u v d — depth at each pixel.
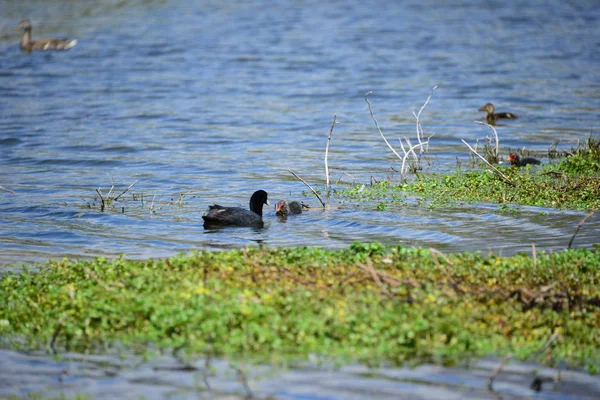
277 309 11.52
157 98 37.47
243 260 13.71
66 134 30.06
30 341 11.52
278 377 10.26
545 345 10.83
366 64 45.97
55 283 13.26
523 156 25.77
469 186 21.16
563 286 12.32
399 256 13.86
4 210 19.86
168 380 10.27
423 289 12.17
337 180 23.05
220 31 57.19
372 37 54.88
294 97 37.84
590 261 13.70
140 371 10.52
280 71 44.25
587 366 10.55
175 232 17.89
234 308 11.44
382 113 34.25
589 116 32.75
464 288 12.30
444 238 16.73
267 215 19.38
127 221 18.83
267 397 9.80
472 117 33.25
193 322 11.34
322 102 36.69
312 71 44.25
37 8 65.25
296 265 13.39
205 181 23.17
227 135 30.14
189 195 21.52
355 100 37.12
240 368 10.50
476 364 10.57
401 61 46.72
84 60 47.06
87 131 30.64
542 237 16.59
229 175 23.91
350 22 61.41
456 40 53.44
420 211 19.08
